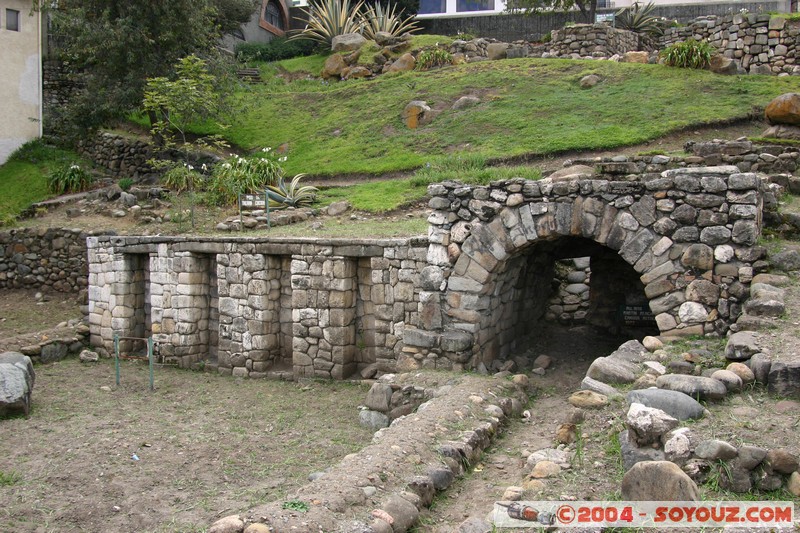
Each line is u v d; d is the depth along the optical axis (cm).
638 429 568
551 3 2791
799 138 1424
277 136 2205
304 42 3167
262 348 1179
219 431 902
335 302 1103
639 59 2177
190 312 1270
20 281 1758
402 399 888
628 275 1201
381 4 3266
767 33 2014
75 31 1983
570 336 1204
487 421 738
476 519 529
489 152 1723
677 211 835
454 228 966
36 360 1317
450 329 972
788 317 732
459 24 3200
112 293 1376
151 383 1129
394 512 539
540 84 2108
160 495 695
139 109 2091
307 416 956
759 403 620
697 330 821
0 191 2047
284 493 686
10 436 883
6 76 2222
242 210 1684
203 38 2086
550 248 1118
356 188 1736
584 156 1606
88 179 2050
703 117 1667
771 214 982
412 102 2088
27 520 639
